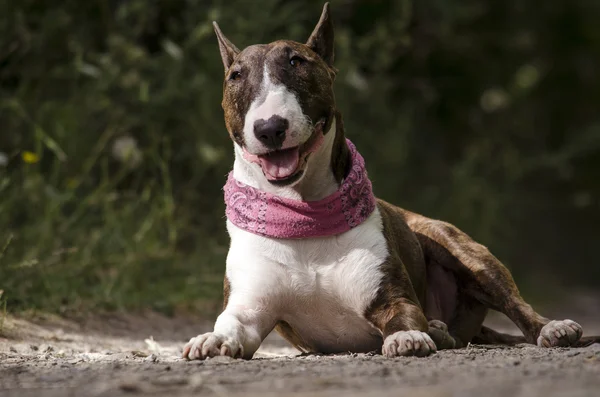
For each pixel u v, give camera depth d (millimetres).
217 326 4871
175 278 8805
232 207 5293
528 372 3572
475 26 16062
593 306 12938
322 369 3920
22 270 7258
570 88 17734
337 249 5148
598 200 16609
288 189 5164
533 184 16344
